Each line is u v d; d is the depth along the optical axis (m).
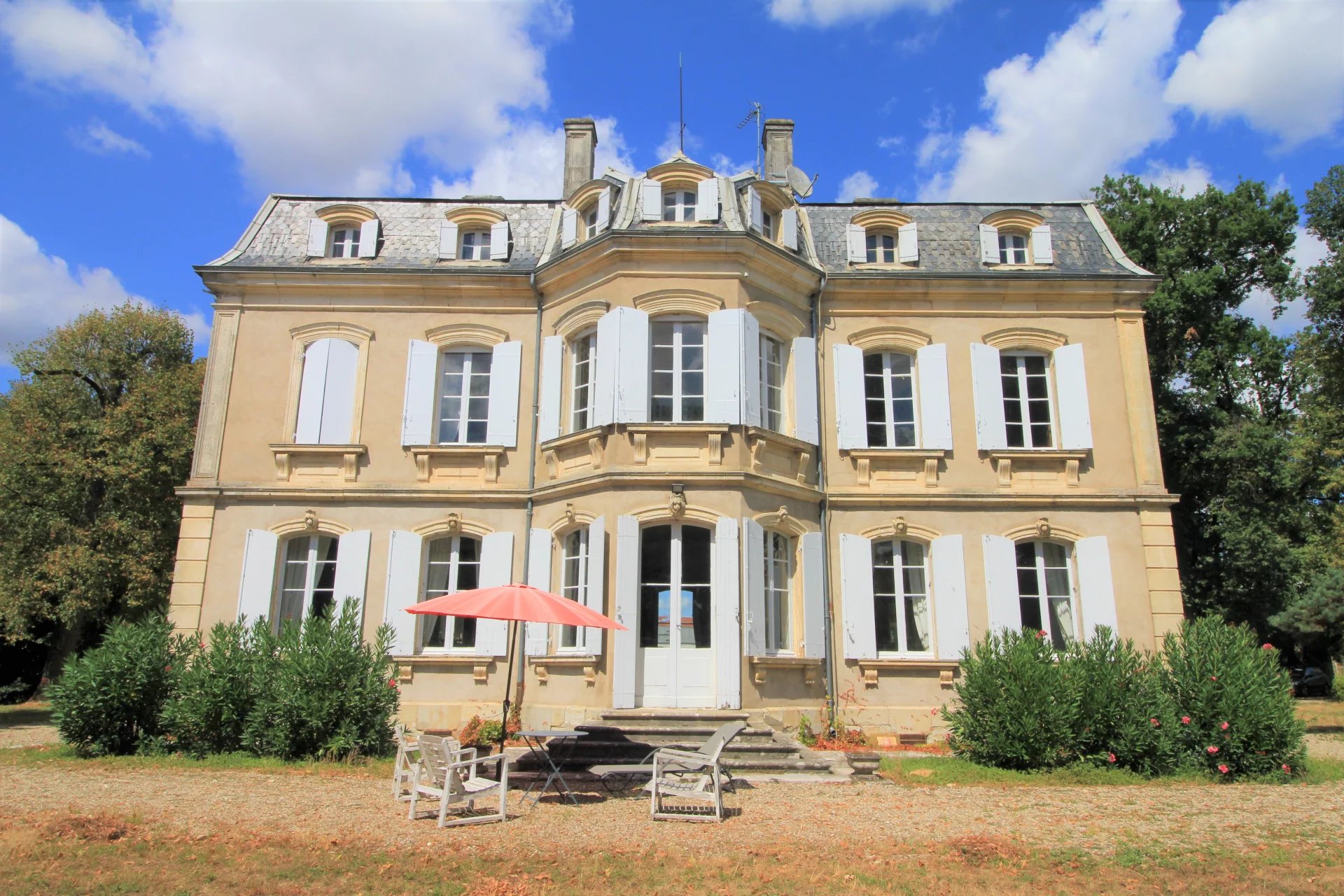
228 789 9.71
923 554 15.85
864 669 14.95
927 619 15.62
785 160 19.08
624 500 13.89
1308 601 30.14
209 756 11.77
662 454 14.20
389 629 12.86
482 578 15.36
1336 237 19.58
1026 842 7.70
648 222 15.40
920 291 16.53
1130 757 11.34
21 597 20.25
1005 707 11.59
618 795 9.65
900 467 15.90
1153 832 8.13
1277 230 26.72
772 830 8.09
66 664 12.55
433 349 16.42
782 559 15.00
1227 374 27.55
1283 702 11.41
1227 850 7.43
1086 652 12.12
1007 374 16.77
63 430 21.81
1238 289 27.59
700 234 14.85
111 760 11.59
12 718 20.02
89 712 11.94
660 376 14.97
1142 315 16.64
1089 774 10.97
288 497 15.74
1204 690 11.55
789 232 16.44
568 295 15.96
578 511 14.53
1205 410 26.03
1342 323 19.36
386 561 15.53
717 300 14.91
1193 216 26.98
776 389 15.80
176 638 13.06
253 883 6.32
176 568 15.46
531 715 14.26
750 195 16.03
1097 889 6.42
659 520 13.86
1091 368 16.42
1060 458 15.93
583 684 13.67
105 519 21.39
